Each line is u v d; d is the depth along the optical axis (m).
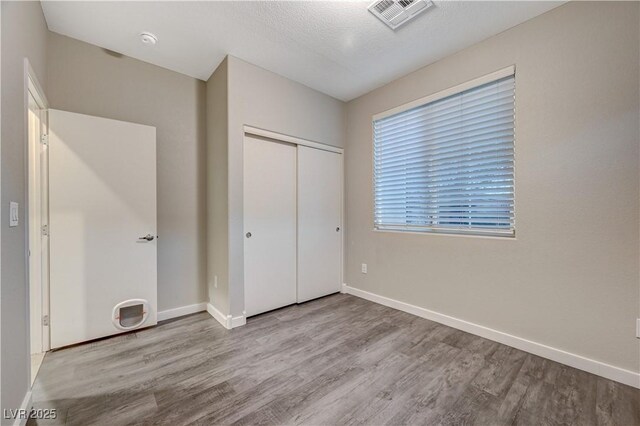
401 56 2.65
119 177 2.46
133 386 1.73
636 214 1.72
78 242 2.28
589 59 1.87
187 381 1.79
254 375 1.85
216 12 2.06
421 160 2.91
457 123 2.61
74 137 2.26
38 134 2.14
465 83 2.51
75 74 2.37
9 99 1.35
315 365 1.97
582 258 1.91
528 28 2.14
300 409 1.54
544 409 1.54
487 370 1.91
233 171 2.64
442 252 2.70
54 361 2.02
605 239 1.82
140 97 2.69
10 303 1.31
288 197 3.18
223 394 1.66
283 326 2.65
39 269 2.14
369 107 3.42
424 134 2.88
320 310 3.08
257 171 2.89
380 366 1.96
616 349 1.79
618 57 1.77
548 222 2.05
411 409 1.54
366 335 2.45
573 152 1.94
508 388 1.72
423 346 2.25
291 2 1.96
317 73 2.97
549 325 2.05
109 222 2.41
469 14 2.08
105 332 2.38
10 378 1.30
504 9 2.03
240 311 2.69
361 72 2.95
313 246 3.42
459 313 2.57
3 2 1.29
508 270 2.26
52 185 2.18
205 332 2.52
